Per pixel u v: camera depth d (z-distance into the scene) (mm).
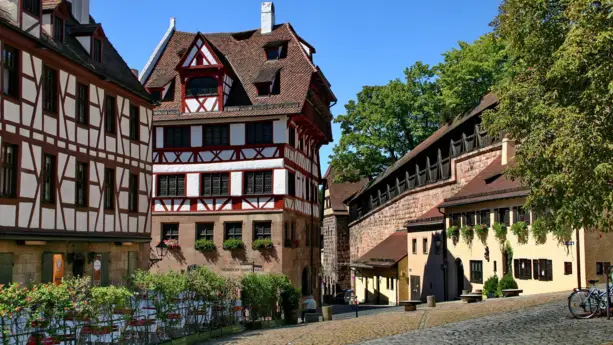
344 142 56281
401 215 49594
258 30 42500
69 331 13109
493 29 16938
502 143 33375
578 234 24266
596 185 12984
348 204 65438
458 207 35219
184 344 18359
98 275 24016
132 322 15469
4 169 19016
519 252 28562
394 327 19078
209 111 37188
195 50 37281
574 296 16734
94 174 23906
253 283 23859
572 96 13711
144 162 28047
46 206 20844
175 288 17922
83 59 23812
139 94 27375
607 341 12805
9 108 19156
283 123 36594
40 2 20891
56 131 21594
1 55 18844
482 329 16078
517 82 15844
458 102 44125
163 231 37688
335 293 64312
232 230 37000
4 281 19094
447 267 36594
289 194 37500
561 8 14969
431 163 44656
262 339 18359
